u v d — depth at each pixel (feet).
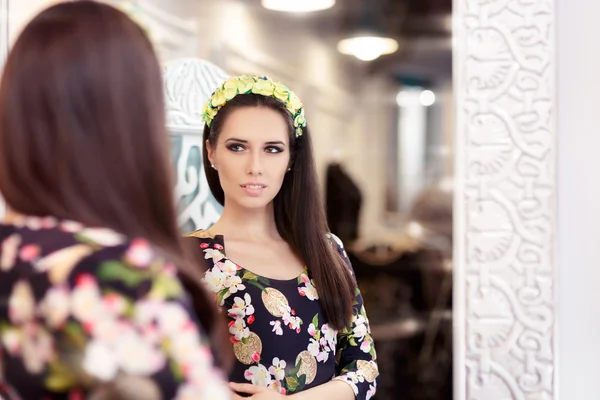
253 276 4.09
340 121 6.56
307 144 4.43
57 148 2.09
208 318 2.26
